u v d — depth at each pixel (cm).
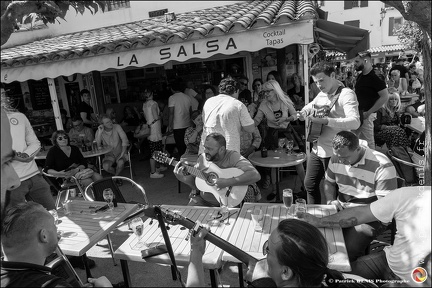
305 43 433
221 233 255
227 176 330
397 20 1530
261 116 523
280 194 511
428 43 156
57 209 326
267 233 247
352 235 263
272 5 663
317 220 246
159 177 650
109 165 620
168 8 980
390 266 204
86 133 670
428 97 161
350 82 1285
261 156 480
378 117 613
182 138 630
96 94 954
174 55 501
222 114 384
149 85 1005
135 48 523
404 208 193
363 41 723
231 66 938
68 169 495
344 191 300
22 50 786
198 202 351
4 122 128
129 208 315
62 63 575
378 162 278
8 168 135
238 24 456
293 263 135
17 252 173
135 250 239
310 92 789
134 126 890
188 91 755
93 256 373
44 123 966
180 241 246
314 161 383
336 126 339
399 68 911
